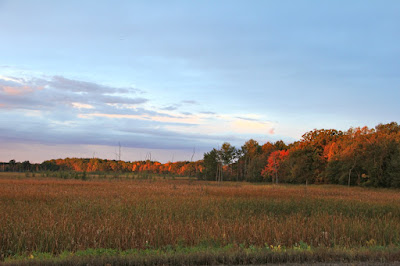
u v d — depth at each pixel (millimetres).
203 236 12195
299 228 13609
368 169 65750
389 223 15609
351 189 57344
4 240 11203
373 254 8930
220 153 106875
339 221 15336
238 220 15672
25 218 15133
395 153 62469
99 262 8148
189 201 25422
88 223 13914
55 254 10359
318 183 82812
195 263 8445
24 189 35594
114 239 11758
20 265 7930
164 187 46094
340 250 9461
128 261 8297
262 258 8602
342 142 80438
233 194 36094
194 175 112188
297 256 8789
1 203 22000
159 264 8328
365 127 77562
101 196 29141
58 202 23078
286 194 37281
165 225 13539
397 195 41031
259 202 25219
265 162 101438
